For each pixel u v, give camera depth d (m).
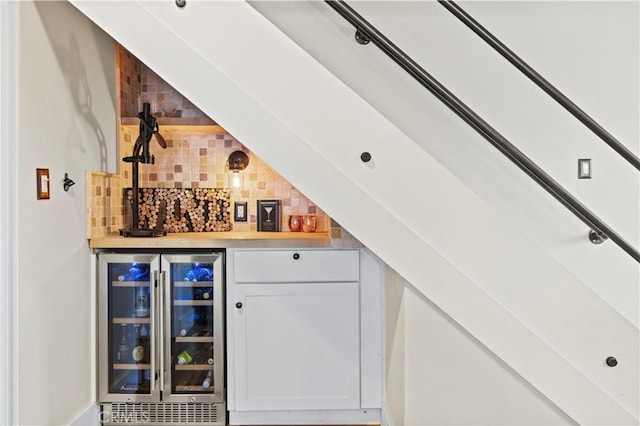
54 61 1.91
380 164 1.49
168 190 2.64
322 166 1.48
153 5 1.46
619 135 2.37
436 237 1.49
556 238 2.41
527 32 2.38
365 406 2.28
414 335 1.54
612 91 2.37
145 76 2.86
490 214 1.49
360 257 2.27
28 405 1.71
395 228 1.49
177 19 1.46
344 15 1.71
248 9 1.47
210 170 2.85
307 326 2.27
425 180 1.49
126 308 2.28
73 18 2.07
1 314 1.60
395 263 1.50
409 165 1.49
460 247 1.49
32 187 1.74
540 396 1.52
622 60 2.37
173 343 2.29
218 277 2.25
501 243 1.49
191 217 2.66
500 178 2.42
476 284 1.49
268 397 2.27
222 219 2.69
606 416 1.48
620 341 1.47
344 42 2.41
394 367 1.88
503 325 1.49
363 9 2.39
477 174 2.42
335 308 2.27
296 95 1.48
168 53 1.46
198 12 1.46
